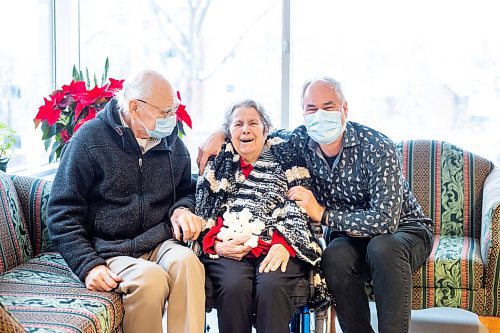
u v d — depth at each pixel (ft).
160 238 8.45
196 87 12.20
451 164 10.43
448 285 8.70
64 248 7.90
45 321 6.57
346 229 8.50
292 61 11.81
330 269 8.36
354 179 8.72
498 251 8.54
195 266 7.86
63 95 9.69
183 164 8.95
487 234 8.72
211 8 11.96
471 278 8.61
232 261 8.27
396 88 11.57
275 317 7.82
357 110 11.75
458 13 11.22
